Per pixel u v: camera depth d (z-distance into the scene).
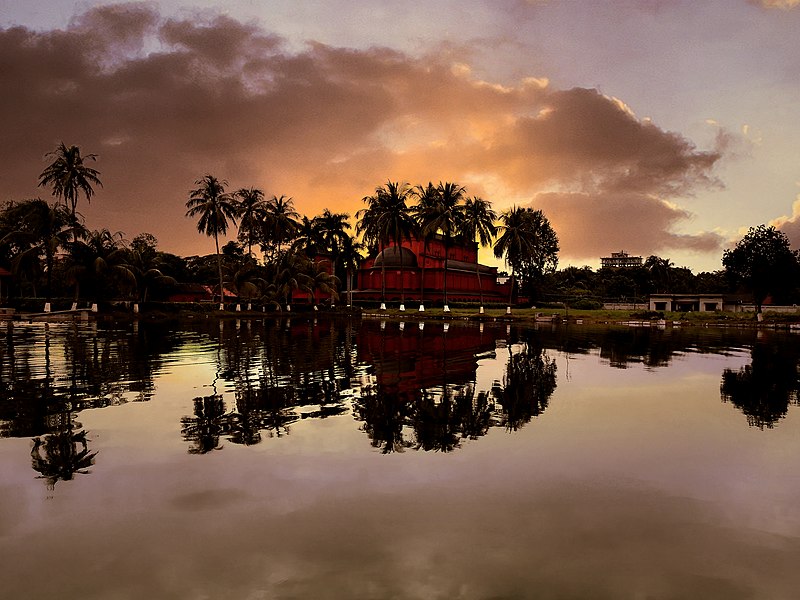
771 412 9.09
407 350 19.64
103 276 42.03
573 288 113.75
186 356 16.44
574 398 10.26
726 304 78.19
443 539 4.14
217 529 4.28
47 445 6.64
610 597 3.36
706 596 3.39
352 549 3.96
